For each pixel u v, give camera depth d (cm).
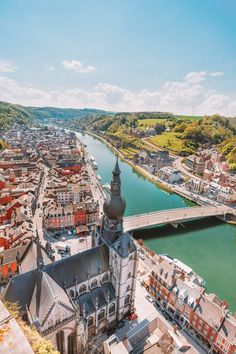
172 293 7531
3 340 1641
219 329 6381
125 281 6756
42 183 19975
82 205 13112
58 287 5375
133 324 7212
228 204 18138
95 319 6456
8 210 12988
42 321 4850
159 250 12144
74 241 11631
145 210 17400
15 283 5159
